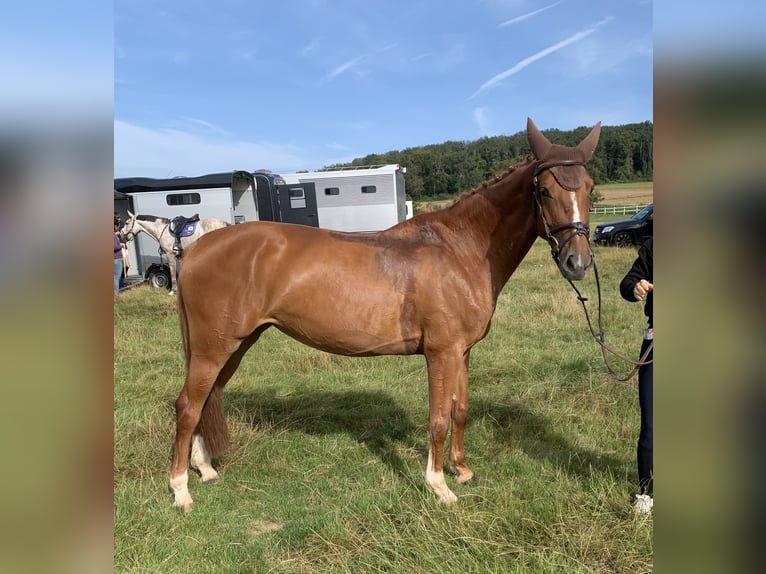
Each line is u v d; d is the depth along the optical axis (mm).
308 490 3283
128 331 7320
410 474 3398
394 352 3080
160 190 12984
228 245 3023
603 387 4570
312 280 2949
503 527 2684
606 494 2951
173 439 3809
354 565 2488
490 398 4590
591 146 2756
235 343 3055
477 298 2975
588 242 2646
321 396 4824
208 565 2562
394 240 3084
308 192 14484
